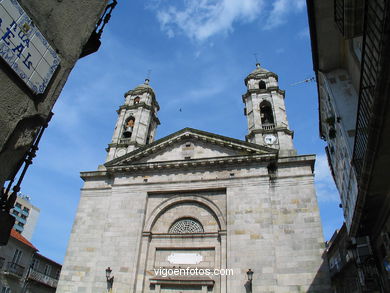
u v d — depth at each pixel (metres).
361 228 13.71
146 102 33.56
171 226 22.91
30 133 3.90
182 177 24.06
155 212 23.31
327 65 16.48
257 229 20.50
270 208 21.11
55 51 4.29
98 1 5.39
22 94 3.72
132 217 23.14
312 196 21.23
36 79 3.89
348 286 29.41
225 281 19.33
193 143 25.86
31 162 5.11
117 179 25.28
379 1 8.02
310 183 21.77
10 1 3.55
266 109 30.81
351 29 10.90
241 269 19.38
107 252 21.95
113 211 23.73
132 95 34.88
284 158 23.08
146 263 21.52
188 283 19.92
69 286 21.67
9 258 31.59
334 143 19.33
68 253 23.03
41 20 4.06
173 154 25.69
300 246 19.69
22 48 3.69
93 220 24.31
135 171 25.30
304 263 19.11
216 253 20.75
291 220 20.70
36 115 3.94
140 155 25.80
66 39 4.53
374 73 8.83
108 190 25.53
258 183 22.19
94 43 6.60
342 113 15.04
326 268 18.67
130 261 21.25
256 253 19.69
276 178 22.52
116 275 20.84
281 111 29.12
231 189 22.48
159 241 22.25
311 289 18.25
